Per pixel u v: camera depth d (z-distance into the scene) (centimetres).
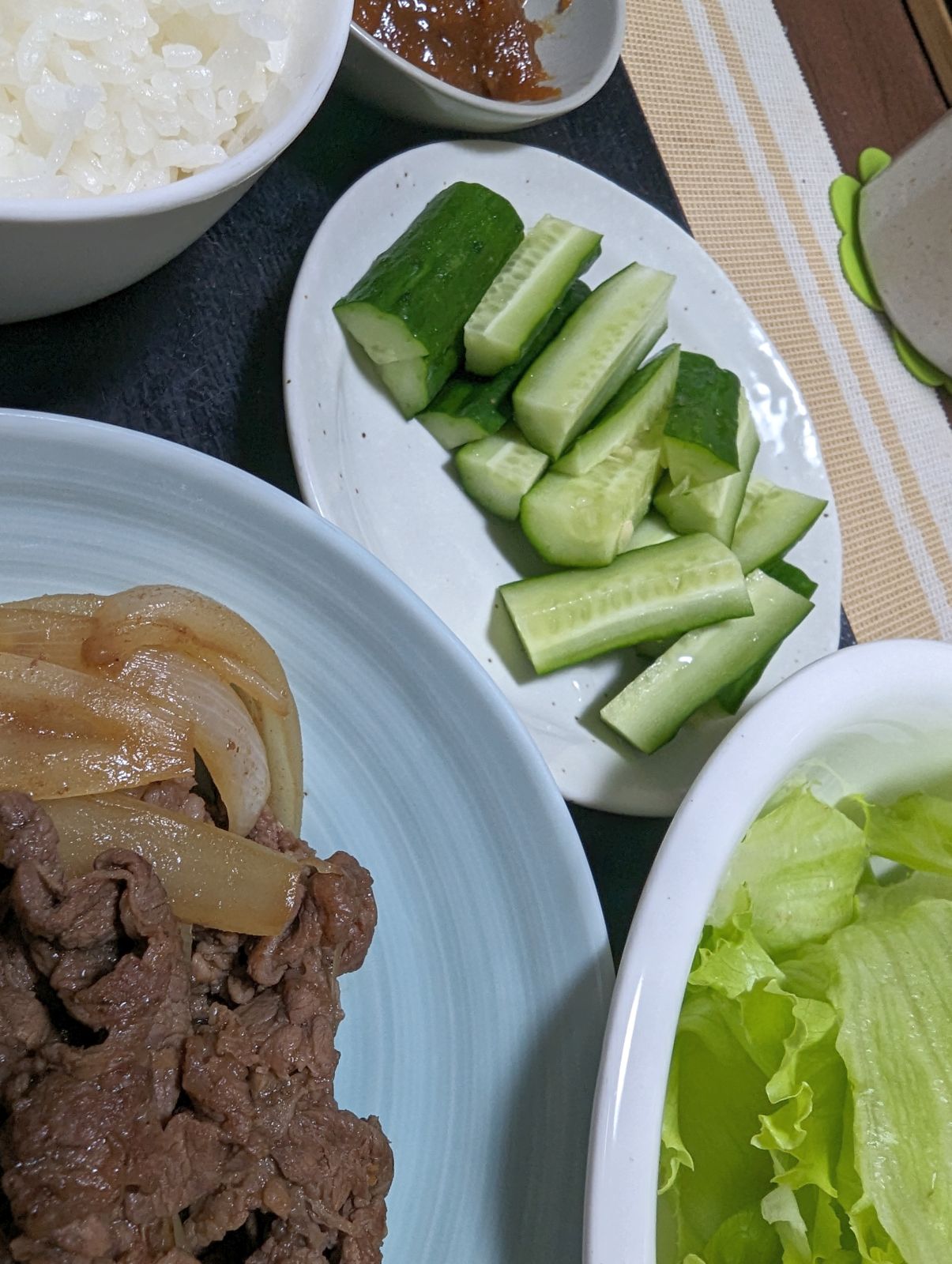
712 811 27
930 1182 29
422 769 31
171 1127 25
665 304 40
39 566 29
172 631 28
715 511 39
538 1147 30
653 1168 25
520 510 37
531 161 39
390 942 31
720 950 30
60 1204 23
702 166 44
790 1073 29
